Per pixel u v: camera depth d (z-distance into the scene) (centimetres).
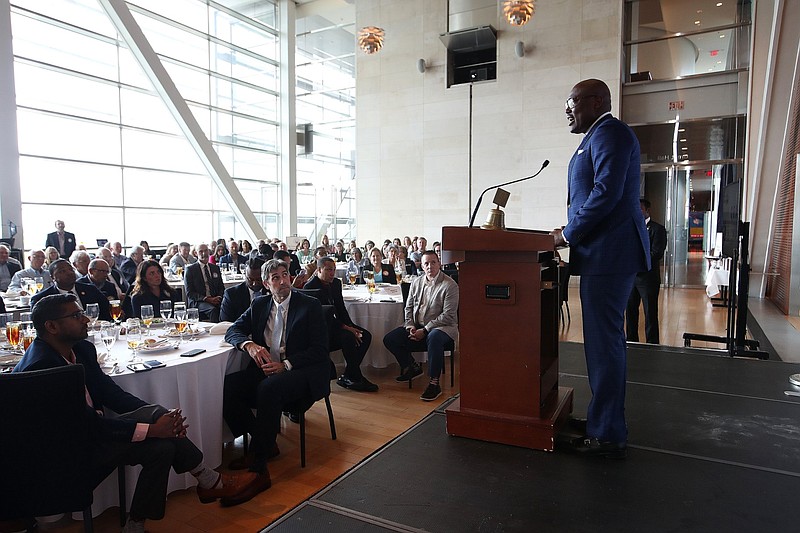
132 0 1084
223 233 1284
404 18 1220
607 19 1020
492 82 1134
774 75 671
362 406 361
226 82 1290
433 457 190
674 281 1020
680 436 207
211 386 248
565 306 633
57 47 947
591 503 156
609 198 172
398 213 1252
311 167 1591
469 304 206
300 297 288
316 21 1581
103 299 374
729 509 150
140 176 1096
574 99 193
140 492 193
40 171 930
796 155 619
